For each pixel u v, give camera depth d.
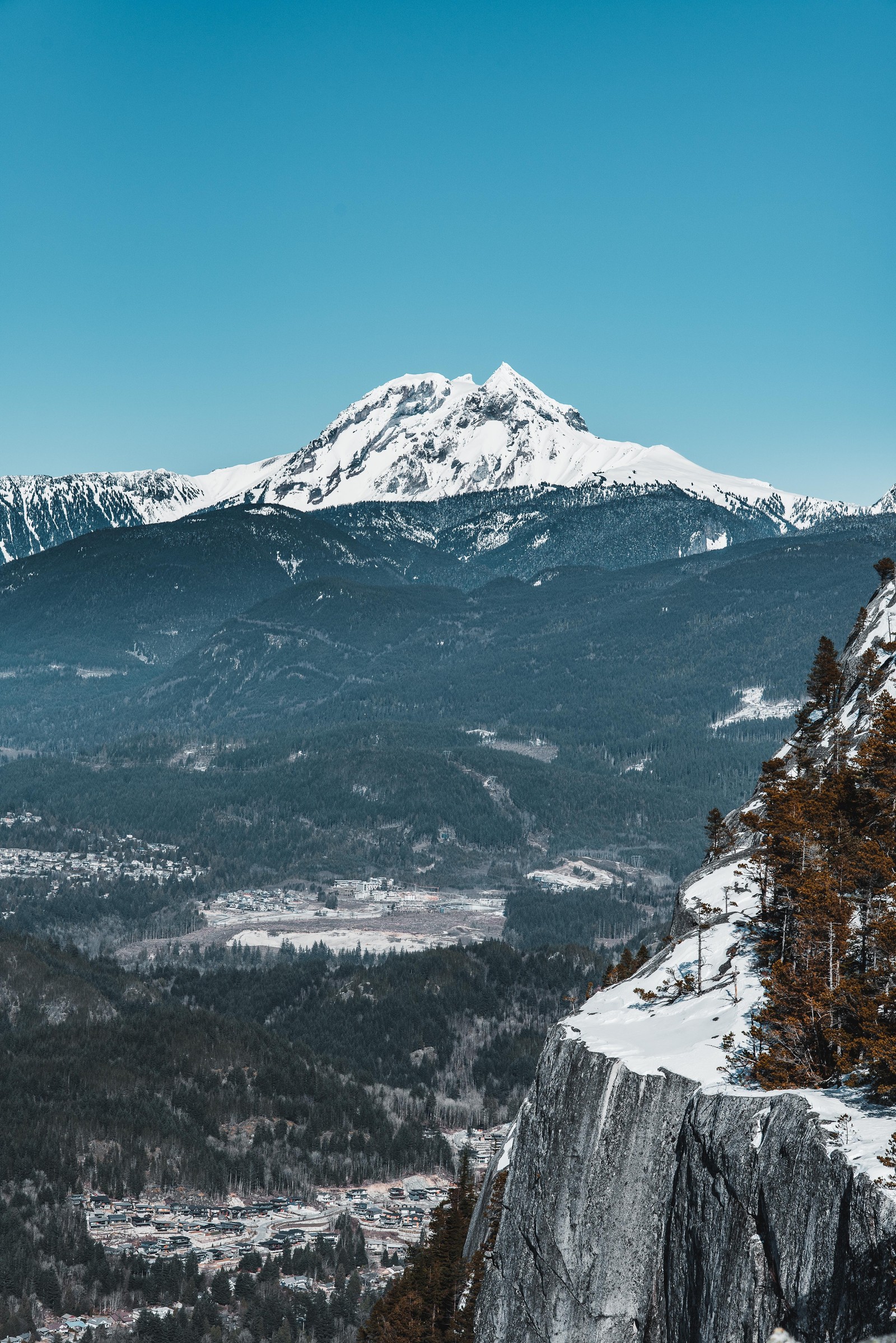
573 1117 91.50
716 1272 69.50
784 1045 78.81
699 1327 70.44
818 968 82.38
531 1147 97.06
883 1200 57.56
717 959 105.00
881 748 96.94
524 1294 91.25
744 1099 73.25
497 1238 99.56
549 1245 89.38
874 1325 55.62
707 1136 74.12
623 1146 85.38
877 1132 63.66
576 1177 88.44
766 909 106.69
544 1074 98.94
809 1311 60.72
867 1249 57.47
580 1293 84.75
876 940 78.81
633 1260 81.94
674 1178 77.69
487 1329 95.62
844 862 90.31
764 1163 67.94
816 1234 61.75
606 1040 95.06
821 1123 65.44
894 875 84.94
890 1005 71.12
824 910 84.19
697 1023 93.06
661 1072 84.88
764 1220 66.56
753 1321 64.94
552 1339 86.19
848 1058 73.19
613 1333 81.31
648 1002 103.44
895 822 91.75
